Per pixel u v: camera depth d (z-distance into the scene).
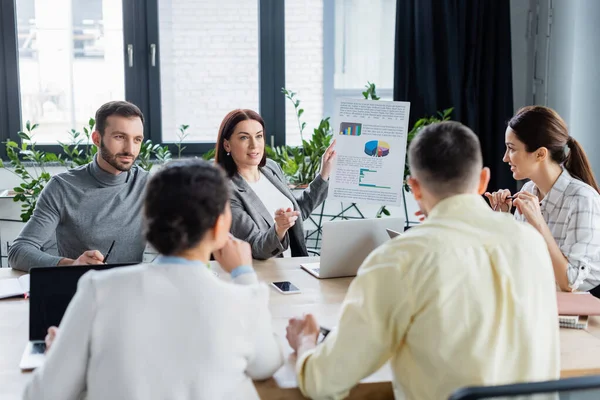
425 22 4.59
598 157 3.93
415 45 4.62
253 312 1.41
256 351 1.43
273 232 2.66
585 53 3.97
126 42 4.57
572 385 1.28
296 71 4.81
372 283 1.41
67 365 1.29
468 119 4.71
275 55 4.75
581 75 4.02
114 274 1.33
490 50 4.69
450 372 1.37
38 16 4.49
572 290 2.32
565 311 2.01
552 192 2.49
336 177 2.86
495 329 1.38
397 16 4.61
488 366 1.36
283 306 2.18
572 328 2.01
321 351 1.47
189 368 1.30
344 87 4.86
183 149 4.74
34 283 1.87
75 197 2.68
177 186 1.33
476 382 1.36
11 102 4.49
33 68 4.53
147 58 4.62
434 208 1.48
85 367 1.31
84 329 1.29
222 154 2.96
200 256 1.37
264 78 4.76
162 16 4.63
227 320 1.34
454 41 4.62
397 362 1.47
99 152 2.69
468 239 1.41
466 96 4.70
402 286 1.38
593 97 3.94
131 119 2.64
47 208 2.64
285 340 1.89
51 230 2.63
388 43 4.82
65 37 4.54
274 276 2.51
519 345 1.40
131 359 1.29
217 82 4.76
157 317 1.30
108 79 4.62
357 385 1.64
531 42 4.86
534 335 1.41
